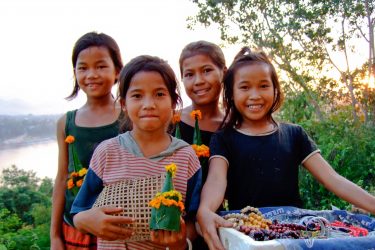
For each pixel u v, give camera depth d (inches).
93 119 97.3
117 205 68.6
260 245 56.6
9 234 244.4
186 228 74.6
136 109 72.0
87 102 100.5
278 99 90.0
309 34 457.7
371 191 209.2
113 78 99.0
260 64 86.5
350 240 58.6
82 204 73.7
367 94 405.7
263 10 482.6
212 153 86.8
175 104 76.6
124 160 72.9
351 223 75.5
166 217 62.9
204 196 76.6
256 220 69.5
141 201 68.4
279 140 86.5
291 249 56.8
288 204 85.2
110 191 70.4
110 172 72.6
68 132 97.7
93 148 94.3
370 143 248.2
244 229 64.9
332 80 429.1
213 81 97.9
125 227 67.8
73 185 91.2
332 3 456.4
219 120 101.0
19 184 729.0
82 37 99.0
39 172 935.7
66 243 95.7
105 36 99.7
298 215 76.9
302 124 257.4
